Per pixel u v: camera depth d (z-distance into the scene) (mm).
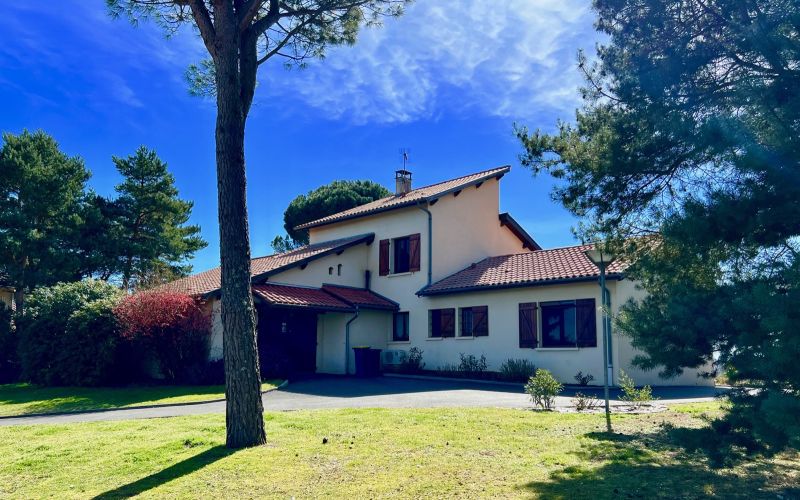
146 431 9531
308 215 40594
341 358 22375
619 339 17609
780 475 6648
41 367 18234
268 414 10914
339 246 23906
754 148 5832
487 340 20734
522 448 8008
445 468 6965
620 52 7535
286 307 19906
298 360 22281
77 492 6535
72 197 32156
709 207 6082
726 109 6688
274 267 21938
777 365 4945
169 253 37188
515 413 10961
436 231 23297
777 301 5031
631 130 7207
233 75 8758
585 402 11984
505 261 23188
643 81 6898
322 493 6117
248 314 8523
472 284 21016
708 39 6938
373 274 24984
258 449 7988
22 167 29844
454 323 21828
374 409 11641
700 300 6168
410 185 27969
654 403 12617
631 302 7160
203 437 8898
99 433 9484
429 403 13031
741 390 5871
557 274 19094
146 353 19062
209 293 19234
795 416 4746
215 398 14516
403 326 23844
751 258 6094
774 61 6129
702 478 6508
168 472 7031
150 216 36500
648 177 7516
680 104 6879
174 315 18078
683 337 6031
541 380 11922
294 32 10906
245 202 8734
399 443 8312
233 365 8344
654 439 8539
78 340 17719
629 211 7863
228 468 7055
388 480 6500
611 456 7520
